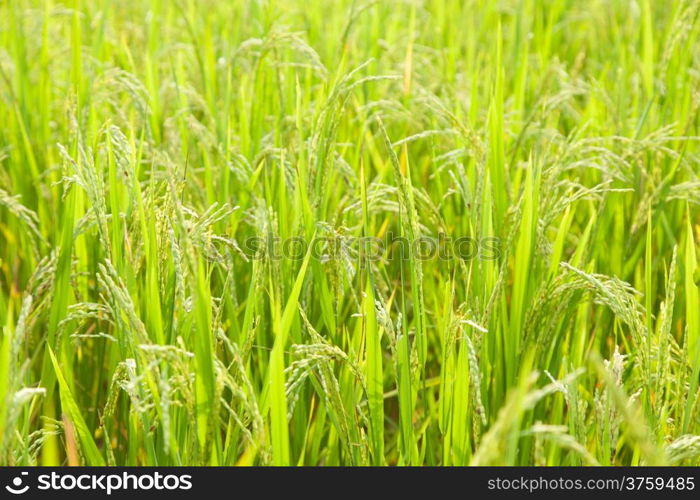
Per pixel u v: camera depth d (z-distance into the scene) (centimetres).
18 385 226
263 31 351
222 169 299
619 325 273
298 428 262
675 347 259
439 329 272
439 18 469
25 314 227
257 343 265
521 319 258
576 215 313
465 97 348
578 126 329
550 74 352
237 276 289
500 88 295
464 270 271
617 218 300
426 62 374
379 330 258
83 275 275
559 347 265
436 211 279
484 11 470
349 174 292
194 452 236
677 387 250
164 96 342
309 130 309
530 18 459
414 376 252
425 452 268
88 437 246
